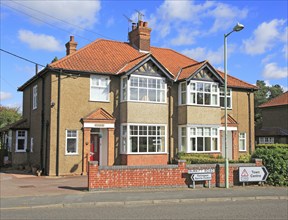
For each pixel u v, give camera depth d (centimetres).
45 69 2134
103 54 2448
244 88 2781
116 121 2247
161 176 1570
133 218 976
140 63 2231
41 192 1423
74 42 2547
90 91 2189
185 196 1365
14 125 2548
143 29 2716
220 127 2538
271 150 1808
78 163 2111
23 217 987
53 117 2081
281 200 1377
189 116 2361
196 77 2412
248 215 1032
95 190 1456
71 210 1107
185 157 2172
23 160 2520
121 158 2227
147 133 2256
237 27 1603
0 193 1394
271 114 4153
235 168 1723
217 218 982
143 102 2248
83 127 2128
